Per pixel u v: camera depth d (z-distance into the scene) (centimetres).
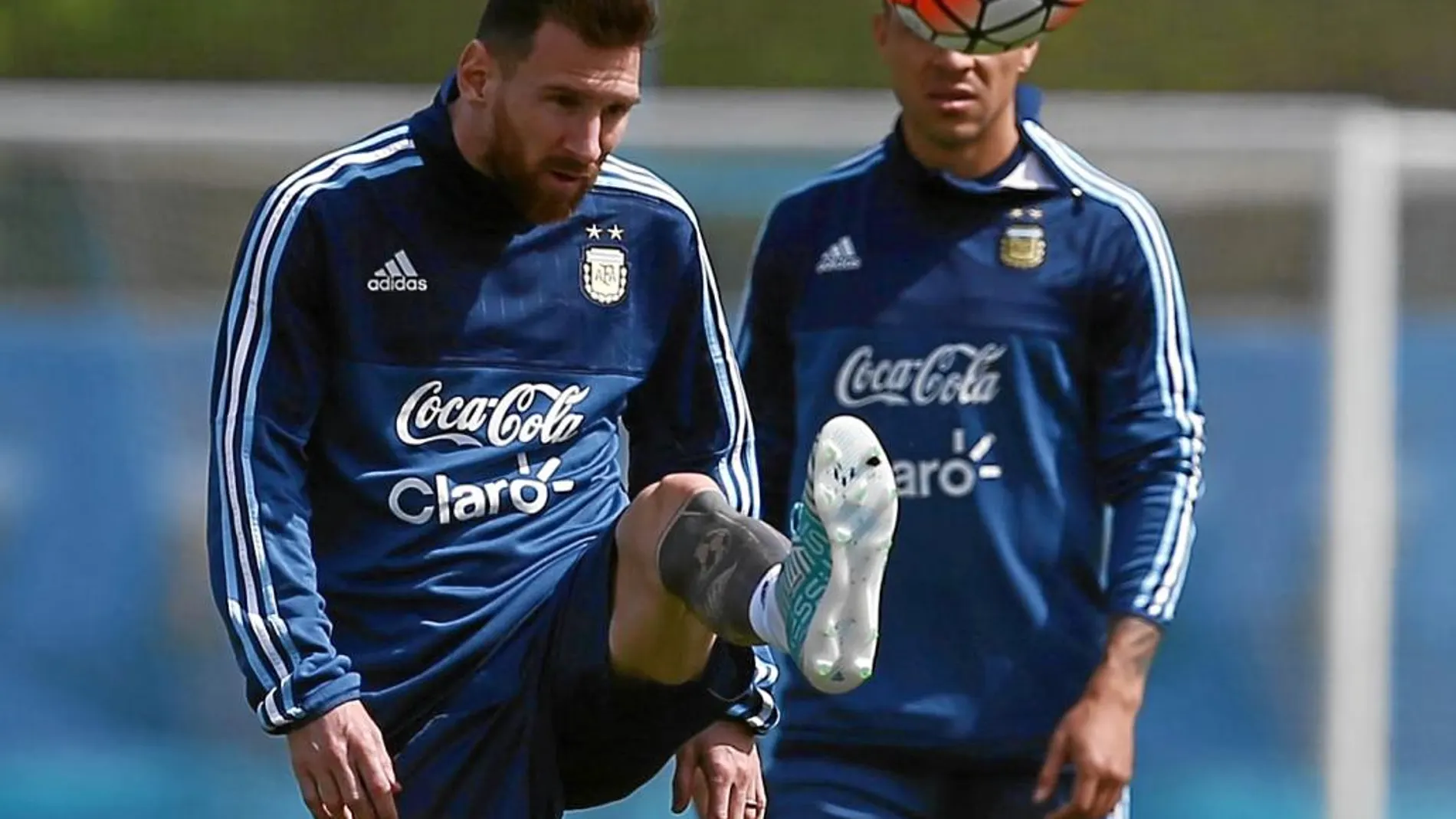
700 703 1584
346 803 1494
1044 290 1981
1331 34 3434
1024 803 1994
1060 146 2027
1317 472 3048
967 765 1988
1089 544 1992
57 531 2878
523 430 1589
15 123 2914
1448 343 3070
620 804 2784
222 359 1530
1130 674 1920
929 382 1986
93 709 2855
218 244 2933
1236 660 3020
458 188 1559
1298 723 3016
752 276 2064
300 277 1536
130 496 2889
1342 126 3073
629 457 1691
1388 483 3048
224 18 3319
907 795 1991
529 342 1588
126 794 2850
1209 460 3053
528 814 1591
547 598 1586
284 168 2948
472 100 1538
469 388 1577
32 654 2856
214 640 2875
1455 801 3022
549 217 1543
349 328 1552
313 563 1541
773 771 2028
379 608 1574
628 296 1617
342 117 2955
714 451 1658
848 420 1382
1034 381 1980
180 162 2934
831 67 3341
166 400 2911
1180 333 1988
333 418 1570
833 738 1997
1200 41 3444
